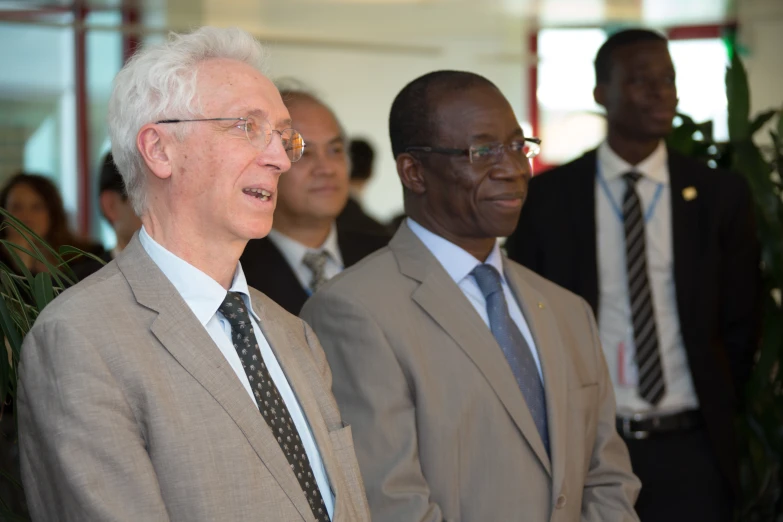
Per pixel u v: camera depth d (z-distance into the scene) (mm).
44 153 9086
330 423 2121
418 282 2680
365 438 2490
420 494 2439
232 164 1908
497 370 2594
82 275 3746
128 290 1876
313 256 3572
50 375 1749
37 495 1797
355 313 2572
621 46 3865
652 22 9562
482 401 2570
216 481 1791
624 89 3811
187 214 1928
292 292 3424
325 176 3525
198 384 1835
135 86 1939
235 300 1988
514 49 10094
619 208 3859
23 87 8945
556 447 2596
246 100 1939
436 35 9898
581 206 3869
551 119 10141
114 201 3842
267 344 2070
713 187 3857
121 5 8461
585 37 9953
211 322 1944
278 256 3480
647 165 3846
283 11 8727
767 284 4262
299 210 3516
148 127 1911
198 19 8930
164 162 1916
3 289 2326
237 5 8500
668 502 3650
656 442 3668
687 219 3801
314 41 9898
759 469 4156
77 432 1710
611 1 8719
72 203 9148
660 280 3771
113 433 1724
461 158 2703
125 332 1808
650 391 3664
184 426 1796
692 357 3670
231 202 1915
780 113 4566
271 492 1836
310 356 2168
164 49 1959
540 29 9914
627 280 3764
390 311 2590
